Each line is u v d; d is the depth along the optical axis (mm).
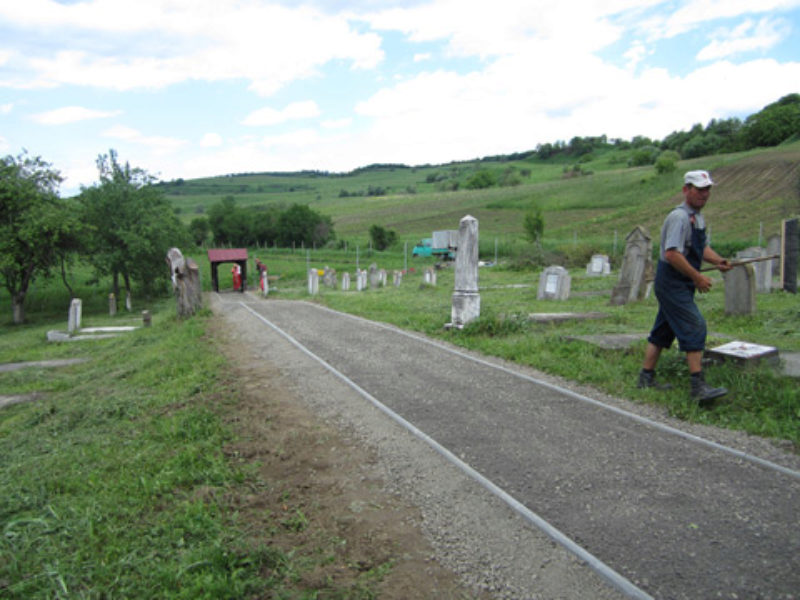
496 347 7953
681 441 4387
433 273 27391
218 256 33625
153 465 4500
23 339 19469
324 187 170500
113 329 18281
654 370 5543
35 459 5344
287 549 3205
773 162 58719
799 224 8914
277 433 5039
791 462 3895
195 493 3930
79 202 31875
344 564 3041
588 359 6723
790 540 3004
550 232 51438
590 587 2711
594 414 5094
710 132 101562
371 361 7664
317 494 3861
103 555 3295
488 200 87625
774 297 12133
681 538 3076
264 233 75125
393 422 5156
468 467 4070
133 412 6363
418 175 180750
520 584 2771
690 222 4855
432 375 6758
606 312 11008
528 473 3969
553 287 15398
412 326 10297
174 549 3266
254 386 6684
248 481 4113
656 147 117812
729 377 5359
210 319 13773
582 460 4137
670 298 4977
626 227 48594
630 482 3756
